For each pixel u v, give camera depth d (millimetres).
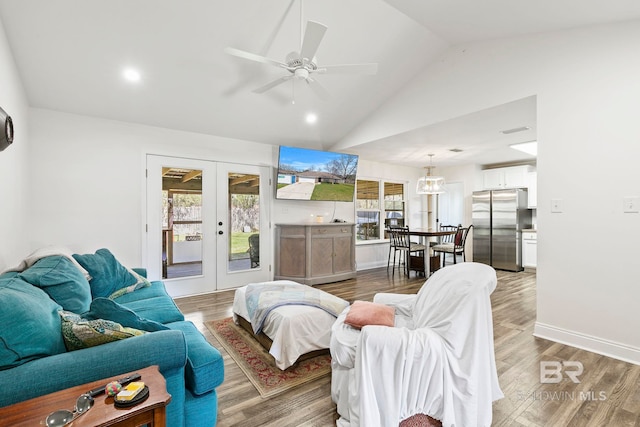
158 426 989
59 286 1747
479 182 6918
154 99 3566
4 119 1658
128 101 3523
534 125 3828
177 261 4250
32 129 3305
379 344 1505
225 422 1713
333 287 4793
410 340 1509
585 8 2264
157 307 2312
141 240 3951
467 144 4934
